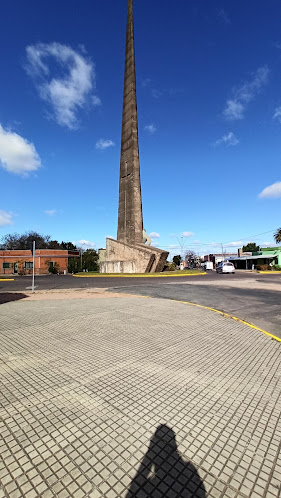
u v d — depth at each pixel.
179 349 4.46
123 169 32.81
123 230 31.92
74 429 2.31
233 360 4.00
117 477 1.80
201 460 1.96
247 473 1.85
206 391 3.03
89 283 18.50
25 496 1.65
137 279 21.47
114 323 6.26
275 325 6.29
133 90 32.44
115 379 3.32
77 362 3.88
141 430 2.30
